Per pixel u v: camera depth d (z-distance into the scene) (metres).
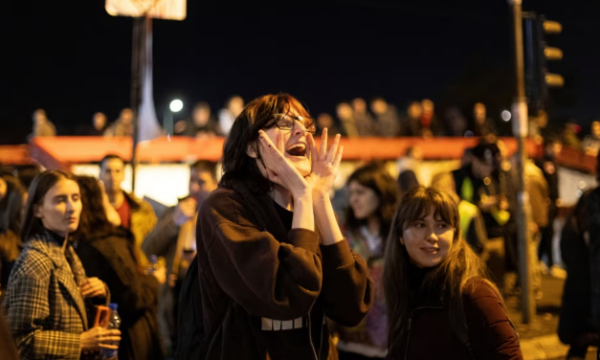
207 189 5.21
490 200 7.66
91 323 3.43
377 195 4.20
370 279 2.40
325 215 2.31
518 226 7.78
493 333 2.79
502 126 21.25
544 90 8.54
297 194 2.21
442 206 3.06
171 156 12.07
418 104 16.80
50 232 3.31
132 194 6.07
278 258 2.06
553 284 10.41
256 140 2.30
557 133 18.45
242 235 2.13
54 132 13.36
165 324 5.00
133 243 3.97
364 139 14.41
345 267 2.27
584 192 5.09
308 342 2.22
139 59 6.87
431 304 2.96
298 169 2.31
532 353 6.78
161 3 6.44
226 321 2.20
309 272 2.06
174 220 4.84
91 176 3.87
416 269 3.16
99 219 3.80
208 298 2.25
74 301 3.21
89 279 3.45
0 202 5.24
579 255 4.99
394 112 16.58
